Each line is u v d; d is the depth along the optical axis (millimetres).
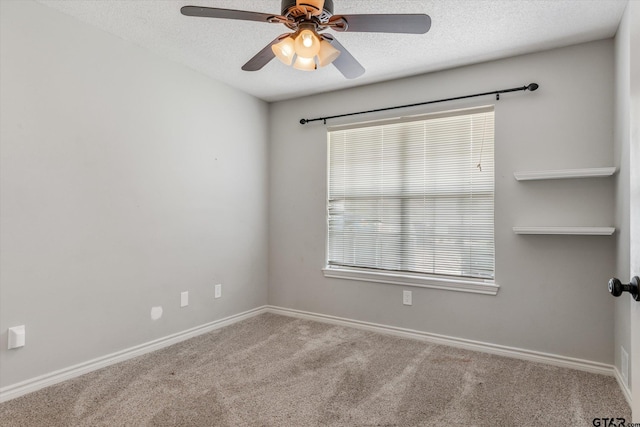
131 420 1904
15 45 2113
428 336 3139
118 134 2633
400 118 3289
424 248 3215
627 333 2148
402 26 1729
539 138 2721
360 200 3535
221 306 3486
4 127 2074
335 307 3631
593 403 2100
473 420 1932
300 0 1542
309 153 3805
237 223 3660
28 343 2172
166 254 2980
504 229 2834
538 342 2715
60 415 1944
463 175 3045
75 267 2395
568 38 2539
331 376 2436
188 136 3156
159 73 2918
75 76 2389
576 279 2604
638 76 1015
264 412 1996
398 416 1966
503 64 2861
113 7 2258
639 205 992
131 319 2727
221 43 2719
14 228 2115
